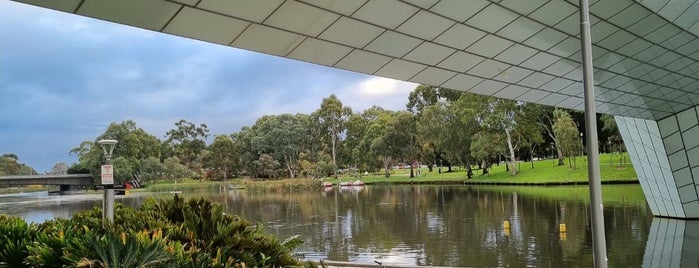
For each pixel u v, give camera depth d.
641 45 11.41
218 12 6.52
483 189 49.25
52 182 72.25
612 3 8.75
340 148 98.00
